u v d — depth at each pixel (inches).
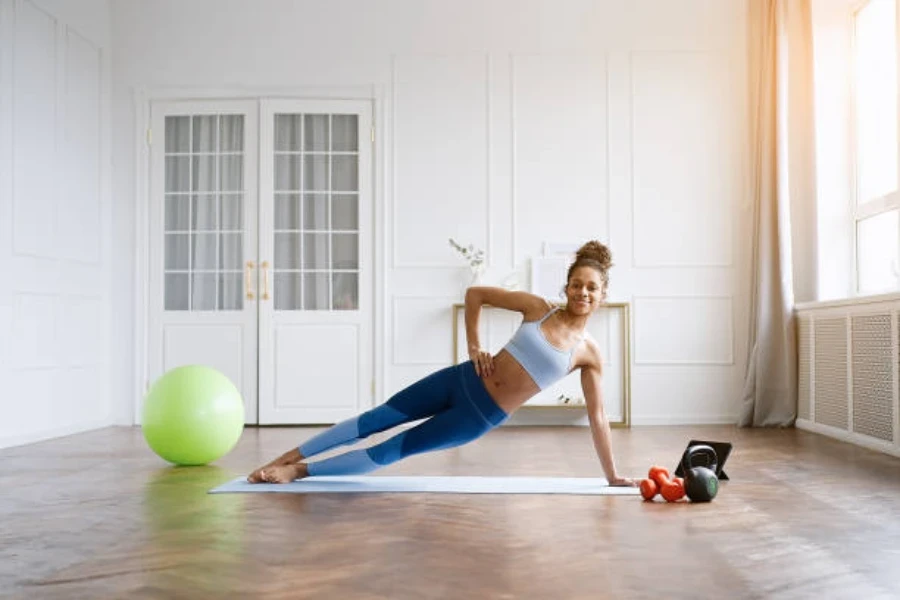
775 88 243.1
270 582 86.9
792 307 245.4
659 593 83.0
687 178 265.9
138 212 271.3
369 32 270.2
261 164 270.7
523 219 267.1
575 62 268.2
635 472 164.6
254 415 268.5
